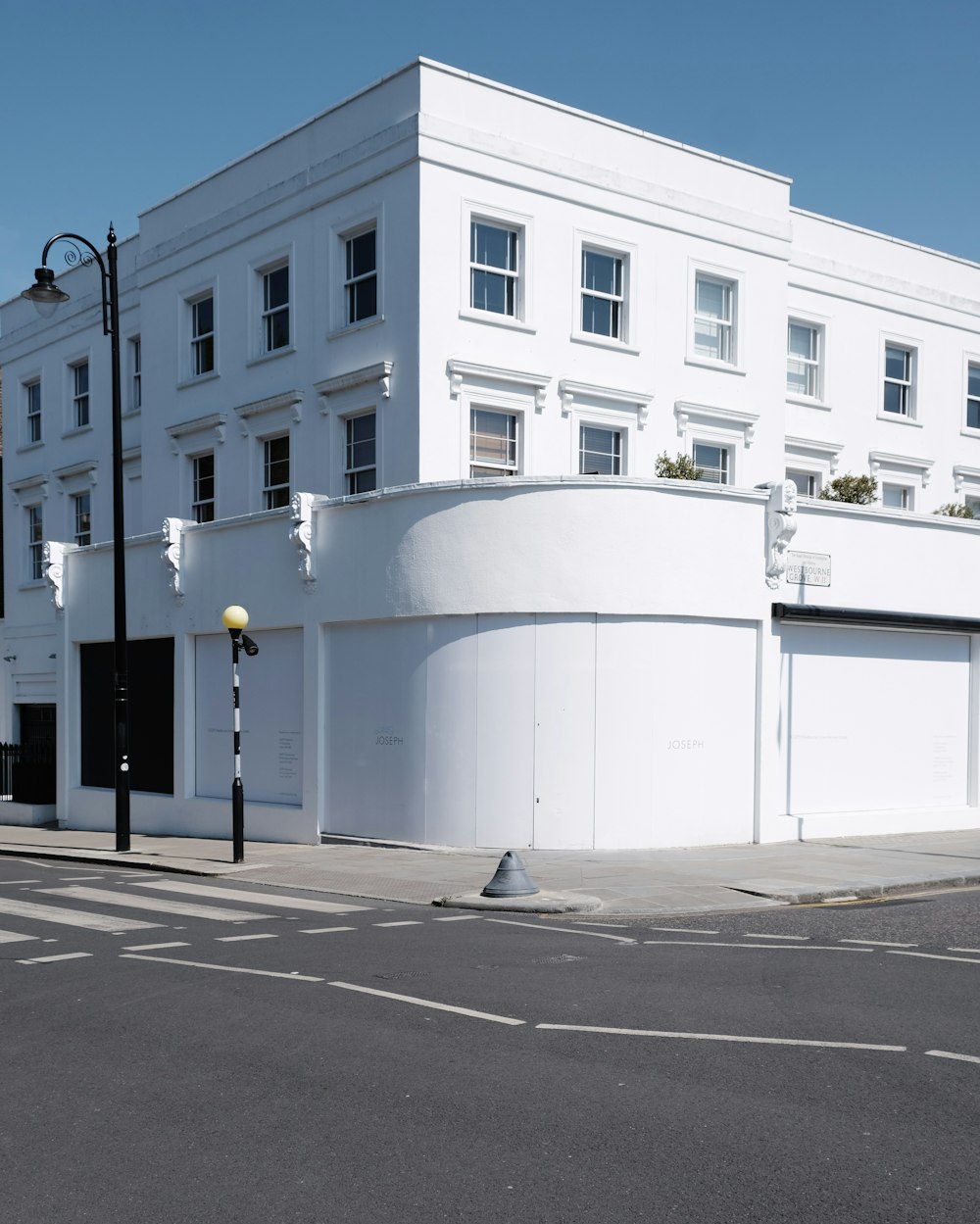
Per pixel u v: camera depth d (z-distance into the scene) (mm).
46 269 20781
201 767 23703
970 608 22203
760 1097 6324
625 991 8898
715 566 18922
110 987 9180
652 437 25094
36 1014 8344
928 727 21922
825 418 29109
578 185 24250
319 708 20656
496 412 23453
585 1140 5707
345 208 23938
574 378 24031
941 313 31422
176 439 28094
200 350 27984
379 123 23328
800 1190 5102
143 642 25203
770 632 19438
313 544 20750
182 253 28109
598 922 12555
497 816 18234
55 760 28672
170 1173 5379
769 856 17672
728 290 26688
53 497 33344
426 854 18250
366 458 23797
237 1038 7625
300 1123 6004
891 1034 7598
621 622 18312
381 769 19625
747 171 26891
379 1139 5762
